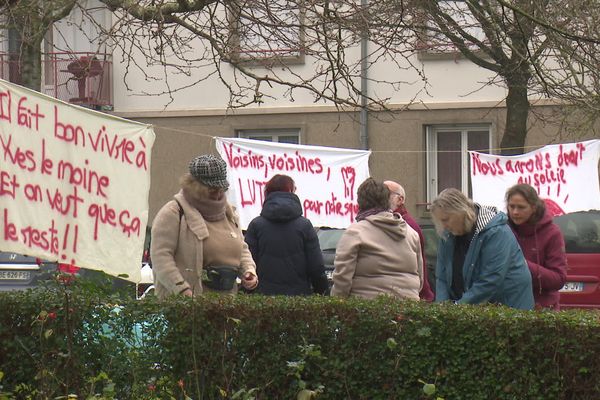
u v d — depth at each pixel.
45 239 9.66
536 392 8.30
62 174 9.82
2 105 9.37
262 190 16.55
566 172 17.97
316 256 12.37
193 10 15.38
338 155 17.22
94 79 35.41
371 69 34.50
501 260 10.16
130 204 10.32
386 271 11.02
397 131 34.72
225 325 8.91
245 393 8.67
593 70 18.05
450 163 34.81
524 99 26.64
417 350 8.57
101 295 9.20
